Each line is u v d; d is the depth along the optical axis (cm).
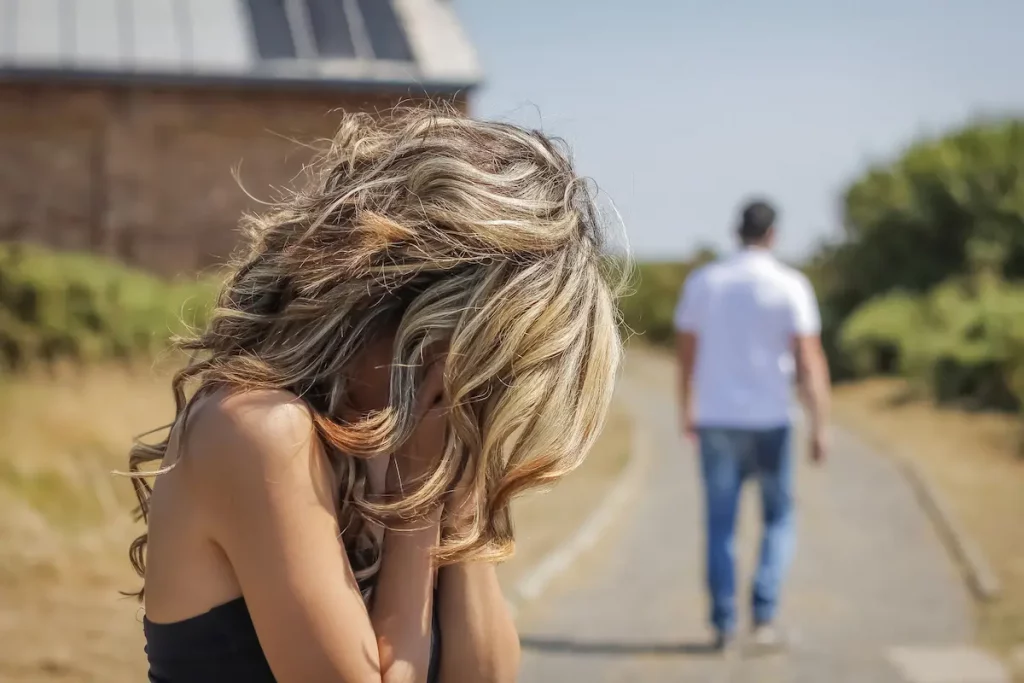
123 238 1689
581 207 166
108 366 1087
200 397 152
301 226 162
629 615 618
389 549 156
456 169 155
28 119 1662
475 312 153
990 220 2262
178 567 146
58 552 598
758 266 557
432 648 163
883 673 521
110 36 1703
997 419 1435
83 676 445
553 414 156
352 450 149
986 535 809
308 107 1722
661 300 3753
